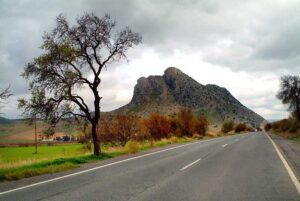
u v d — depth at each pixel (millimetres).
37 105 21125
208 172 13125
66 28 22547
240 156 19516
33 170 13922
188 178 11719
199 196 8648
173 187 10000
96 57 23062
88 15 23109
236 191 9219
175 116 62688
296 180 10820
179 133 58250
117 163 17203
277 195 8625
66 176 12859
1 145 97312
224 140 41094
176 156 20500
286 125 74938
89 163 18016
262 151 22828
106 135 42531
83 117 23312
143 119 51031
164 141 37406
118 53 23828
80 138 39031
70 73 21844
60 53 21578
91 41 22953
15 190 10133
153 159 18891
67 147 73812
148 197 8648
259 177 11586
